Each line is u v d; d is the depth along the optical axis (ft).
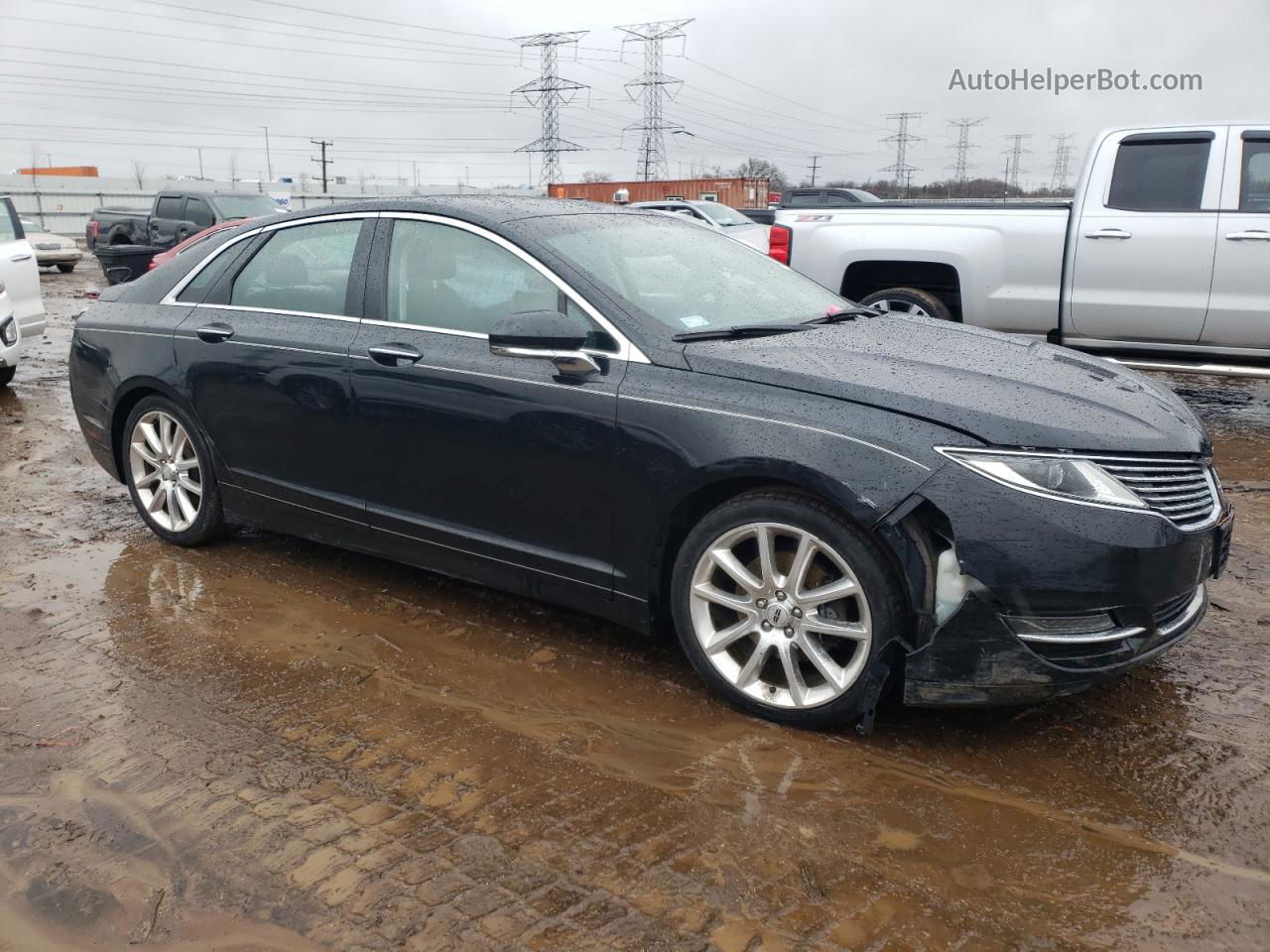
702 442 10.41
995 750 10.11
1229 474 19.79
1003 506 9.25
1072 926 7.66
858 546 9.77
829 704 10.16
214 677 11.78
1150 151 22.86
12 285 31.76
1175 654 12.17
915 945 7.46
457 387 12.08
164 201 61.93
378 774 9.77
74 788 9.53
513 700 11.21
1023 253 24.14
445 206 12.94
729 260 13.96
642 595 11.28
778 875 8.24
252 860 8.50
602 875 8.26
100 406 16.30
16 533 16.93
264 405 14.07
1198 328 22.79
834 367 10.57
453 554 12.78
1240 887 8.08
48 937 7.69
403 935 7.62
